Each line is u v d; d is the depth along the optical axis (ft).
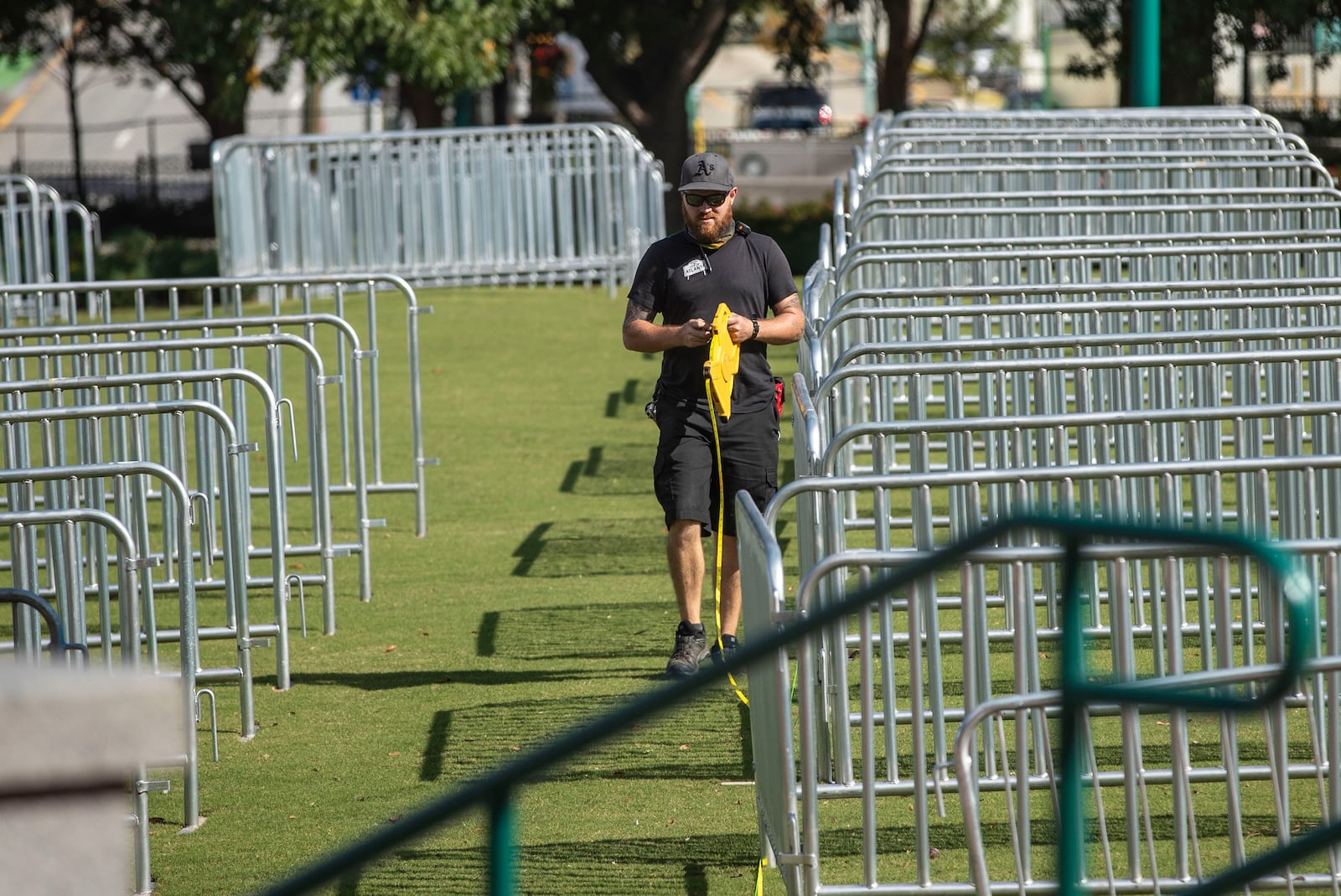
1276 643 45.91
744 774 62.18
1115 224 129.49
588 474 123.24
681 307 72.54
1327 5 294.66
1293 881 46.32
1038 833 55.67
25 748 20.95
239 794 62.23
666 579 92.99
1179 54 295.89
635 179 212.84
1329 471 63.00
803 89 464.65
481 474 123.85
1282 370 79.00
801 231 294.87
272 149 206.08
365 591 91.40
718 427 71.56
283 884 18.71
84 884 21.31
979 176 126.72
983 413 85.46
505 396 153.99
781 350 174.19
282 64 270.67
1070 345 67.21
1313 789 59.21
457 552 101.81
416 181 208.23
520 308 199.93
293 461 129.80
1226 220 127.24
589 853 54.90
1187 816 53.72
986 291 79.41
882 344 66.69
